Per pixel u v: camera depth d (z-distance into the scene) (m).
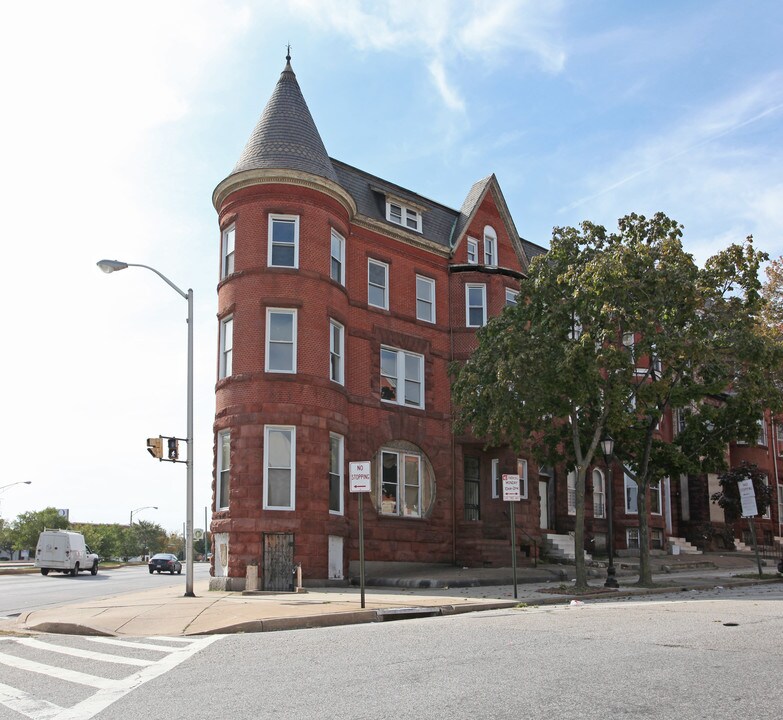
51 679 9.77
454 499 31.31
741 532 46.88
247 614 15.65
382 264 31.08
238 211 27.19
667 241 22.64
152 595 23.44
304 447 25.47
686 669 8.98
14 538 98.25
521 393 22.78
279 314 26.47
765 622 13.45
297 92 29.02
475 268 33.19
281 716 7.35
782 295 33.91
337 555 26.19
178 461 22.34
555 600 19.45
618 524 38.25
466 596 20.00
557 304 22.92
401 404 30.50
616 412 22.00
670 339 21.69
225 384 26.17
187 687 8.98
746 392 23.66
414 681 8.72
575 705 7.35
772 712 7.02
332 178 28.09
